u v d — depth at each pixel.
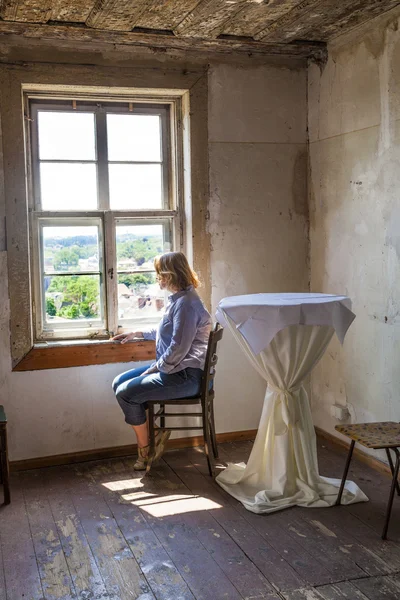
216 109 4.22
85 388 4.07
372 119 3.73
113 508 3.34
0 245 3.82
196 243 4.23
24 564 2.77
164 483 3.68
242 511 3.27
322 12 3.50
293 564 2.73
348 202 4.01
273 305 3.05
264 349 3.18
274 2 3.31
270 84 4.33
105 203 4.17
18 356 3.91
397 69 3.49
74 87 3.94
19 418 3.94
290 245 4.47
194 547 2.89
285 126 4.39
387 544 2.88
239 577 2.63
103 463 4.04
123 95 4.14
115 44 3.96
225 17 3.53
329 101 4.16
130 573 2.68
